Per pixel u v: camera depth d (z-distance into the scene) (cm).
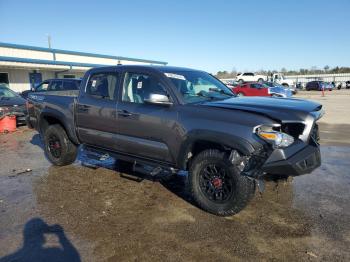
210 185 414
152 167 495
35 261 321
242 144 375
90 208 440
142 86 480
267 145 371
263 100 449
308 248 339
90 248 343
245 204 394
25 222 402
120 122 495
